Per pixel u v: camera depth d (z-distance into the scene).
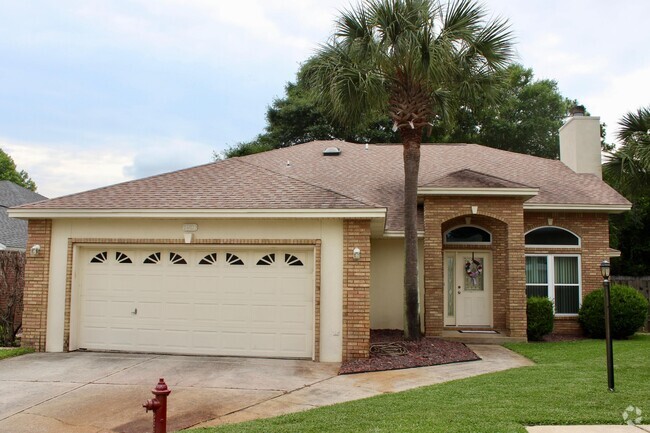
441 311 13.98
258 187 11.65
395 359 10.33
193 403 7.27
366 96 12.20
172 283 11.10
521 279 13.92
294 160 19.17
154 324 11.05
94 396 7.60
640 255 28.50
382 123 31.75
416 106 12.43
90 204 11.05
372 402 7.00
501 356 11.38
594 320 14.43
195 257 11.12
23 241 22.06
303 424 5.98
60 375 8.91
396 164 18.70
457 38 11.95
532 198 15.56
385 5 11.52
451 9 12.06
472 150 20.02
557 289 15.70
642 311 14.28
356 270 10.45
